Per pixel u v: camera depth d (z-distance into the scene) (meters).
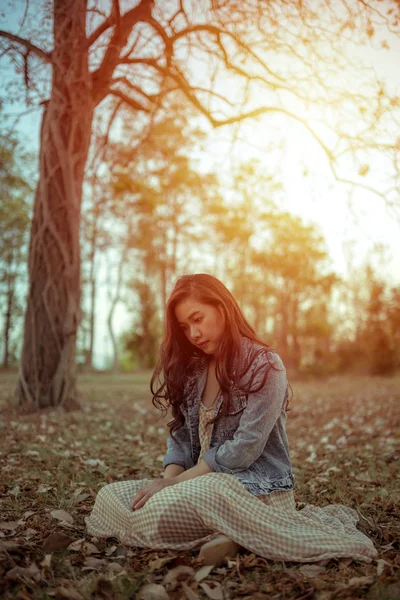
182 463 2.62
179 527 2.19
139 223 26.14
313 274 31.41
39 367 7.57
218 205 24.81
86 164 7.89
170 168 19.91
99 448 4.96
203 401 2.59
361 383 17.41
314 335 32.91
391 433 6.08
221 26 6.44
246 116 7.30
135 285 32.31
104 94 7.73
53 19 6.83
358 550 2.19
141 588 1.91
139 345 31.92
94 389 13.52
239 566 2.07
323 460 4.61
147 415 7.99
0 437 5.39
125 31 6.86
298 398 11.85
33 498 3.13
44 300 7.56
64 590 1.83
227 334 2.43
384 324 21.66
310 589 1.89
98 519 2.55
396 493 3.32
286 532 2.19
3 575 1.99
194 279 2.47
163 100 8.54
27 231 24.55
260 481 2.37
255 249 30.50
